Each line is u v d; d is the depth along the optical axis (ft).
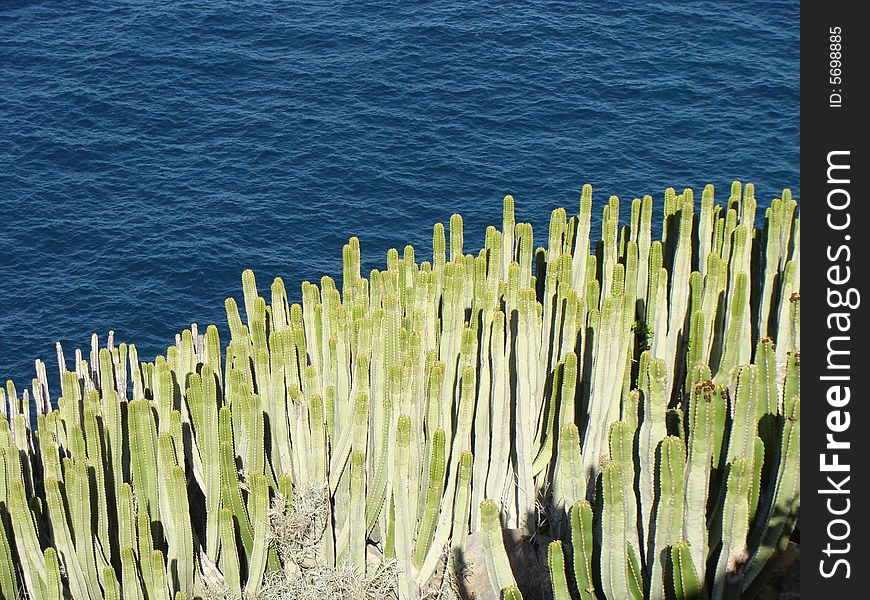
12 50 214.90
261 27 223.51
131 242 164.45
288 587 58.85
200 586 59.82
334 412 59.72
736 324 57.88
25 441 61.77
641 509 47.44
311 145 187.32
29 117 194.49
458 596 56.44
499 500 57.88
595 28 222.07
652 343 60.08
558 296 59.06
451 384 58.23
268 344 64.28
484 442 56.54
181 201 173.99
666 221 65.98
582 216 63.57
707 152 185.37
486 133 190.19
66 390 61.52
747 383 44.27
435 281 60.08
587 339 58.49
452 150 185.57
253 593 59.06
